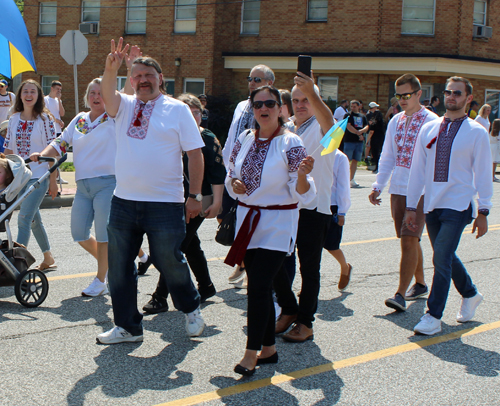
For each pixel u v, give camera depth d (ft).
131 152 14.32
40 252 25.30
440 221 16.80
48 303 18.31
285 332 16.35
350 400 12.30
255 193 13.38
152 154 14.26
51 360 13.91
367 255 26.09
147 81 14.35
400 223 19.29
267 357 14.07
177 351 14.71
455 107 16.44
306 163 12.83
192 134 14.60
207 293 18.99
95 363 13.80
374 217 36.29
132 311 15.15
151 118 14.37
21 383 12.62
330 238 19.76
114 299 15.03
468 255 26.25
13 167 18.10
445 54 72.38
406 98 18.71
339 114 50.93
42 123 21.81
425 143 17.21
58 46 85.51
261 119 13.46
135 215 14.55
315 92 14.37
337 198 19.72
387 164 19.63
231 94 80.07
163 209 14.49
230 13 79.41
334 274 22.84
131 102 14.62
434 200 16.69
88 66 84.48
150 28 80.94
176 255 14.82
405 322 17.49
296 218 13.70
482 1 75.31
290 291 16.11
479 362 14.52
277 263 13.34
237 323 17.01
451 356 14.88
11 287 20.18
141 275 22.25
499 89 77.77
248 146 13.79
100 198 18.57
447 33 73.51
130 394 12.26
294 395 12.47
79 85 85.20
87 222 19.06
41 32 86.84
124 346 14.94
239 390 12.61
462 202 16.40
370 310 18.58
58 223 31.99
